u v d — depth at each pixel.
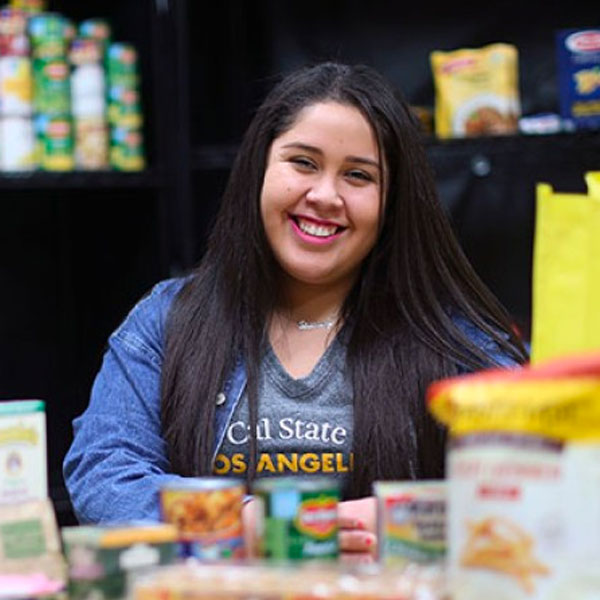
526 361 2.24
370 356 2.18
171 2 3.39
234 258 2.24
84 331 3.78
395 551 1.23
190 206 3.42
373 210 2.15
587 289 1.23
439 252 2.23
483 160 3.55
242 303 2.23
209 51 3.62
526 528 1.03
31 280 3.78
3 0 3.54
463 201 3.58
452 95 3.19
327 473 2.15
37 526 1.35
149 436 2.20
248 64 3.76
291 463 2.16
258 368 2.20
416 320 2.20
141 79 3.55
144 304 2.34
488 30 3.55
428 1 3.60
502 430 1.04
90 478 2.13
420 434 2.13
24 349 3.76
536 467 1.03
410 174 2.19
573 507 1.02
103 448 2.17
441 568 1.18
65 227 3.76
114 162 3.38
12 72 3.23
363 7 3.67
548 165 3.50
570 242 1.24
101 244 3.71
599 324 1.22
